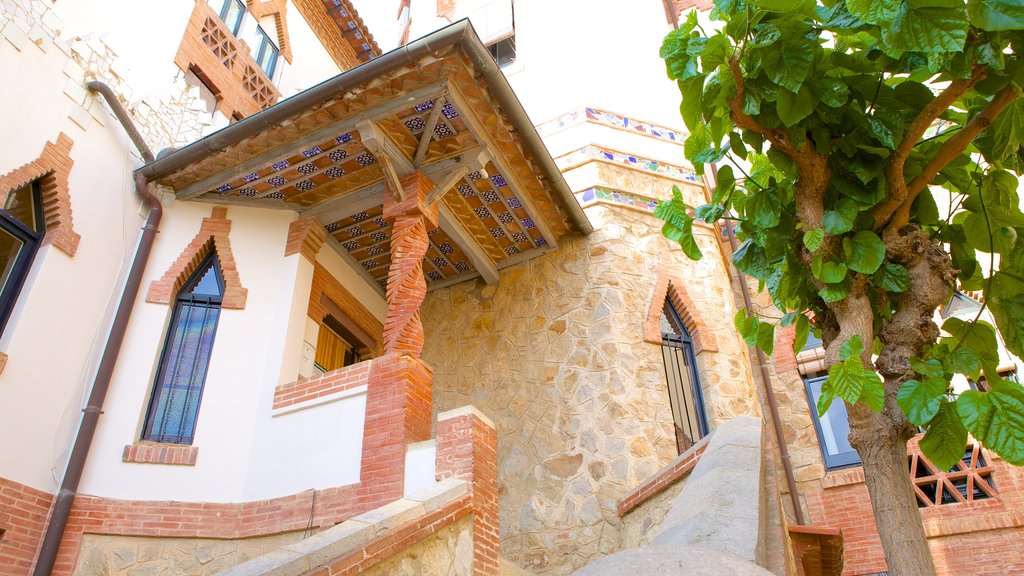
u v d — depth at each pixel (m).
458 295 11.64
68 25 9.10
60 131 8.48
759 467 4.79
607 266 10.80
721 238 13.08
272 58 14.79
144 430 8.29
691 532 3.99
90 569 7.23
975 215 4.73
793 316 5.03
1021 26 3.49
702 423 10.33
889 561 3.86
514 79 13.74
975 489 10.60
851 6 3.77
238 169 9.02
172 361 8.74
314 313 9.67
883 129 4.38
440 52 7.56
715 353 10.72
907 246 4.45
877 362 4.37
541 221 10.64
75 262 8.24
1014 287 4.55
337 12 16.39
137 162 9.43
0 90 7.89
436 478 6.57
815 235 4.28
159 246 9.16
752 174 5.28
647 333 10.35
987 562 9.93
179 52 11.59
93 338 8.27
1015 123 4.29
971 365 4.27
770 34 4.26
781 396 12.12
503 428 10.12
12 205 7.96
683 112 4.55
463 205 10.12
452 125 8.48
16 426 7.24
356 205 9.50
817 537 6.56
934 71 4.10
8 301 7.64
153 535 7.52
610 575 2.36
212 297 9.24
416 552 5.14
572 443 9.55
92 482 7.64
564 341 10.42
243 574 3.99
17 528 6.97
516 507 9.36
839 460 11.48
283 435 8.09
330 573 4.29
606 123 12.47
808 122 4.54
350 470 7.38
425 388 7.77
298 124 8.34
